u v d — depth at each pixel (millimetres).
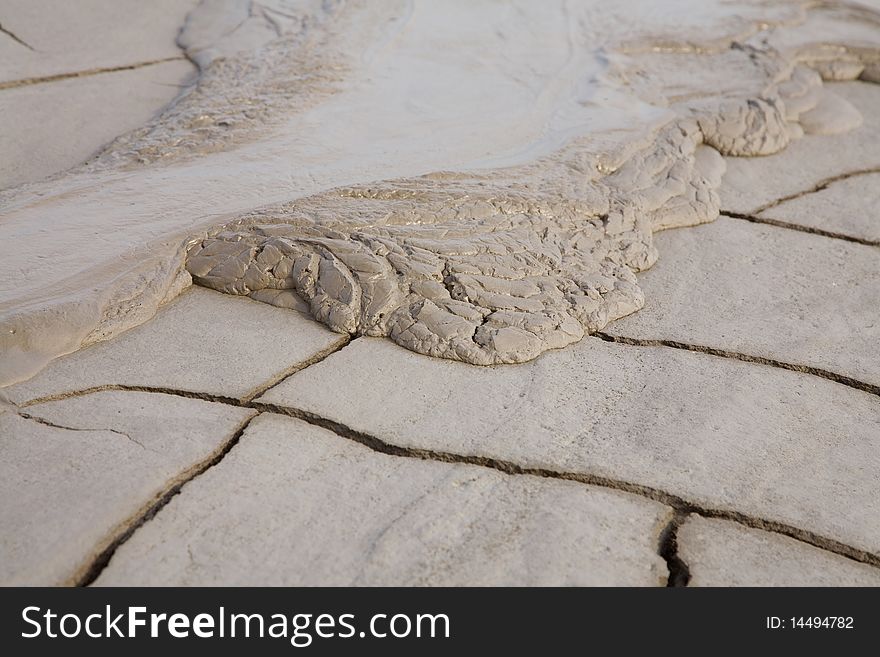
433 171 3482
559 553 2146
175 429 2455
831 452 2523
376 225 3150
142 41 5043
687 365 2846
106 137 4078
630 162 3777
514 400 2643
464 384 2701
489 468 2395
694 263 3408
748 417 2627
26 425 2455
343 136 3832
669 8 5242
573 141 3822
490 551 2145
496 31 4910
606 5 5246
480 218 3258
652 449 2475
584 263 3203
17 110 4281
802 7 5332
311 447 2432
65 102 4379
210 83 4359
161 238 3119
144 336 2842
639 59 4656
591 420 2580
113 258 3031
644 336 2973
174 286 3029
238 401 2572
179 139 3812
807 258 3477
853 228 3680
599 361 2848
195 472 2328
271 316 2965
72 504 2189
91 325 2805
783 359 2887
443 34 4848
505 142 3820
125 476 2277
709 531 2252
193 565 2070
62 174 3611
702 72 4613
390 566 2092
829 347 2961
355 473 2355
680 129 4086
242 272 3043
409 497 2285
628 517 2266
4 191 3488
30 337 2725
